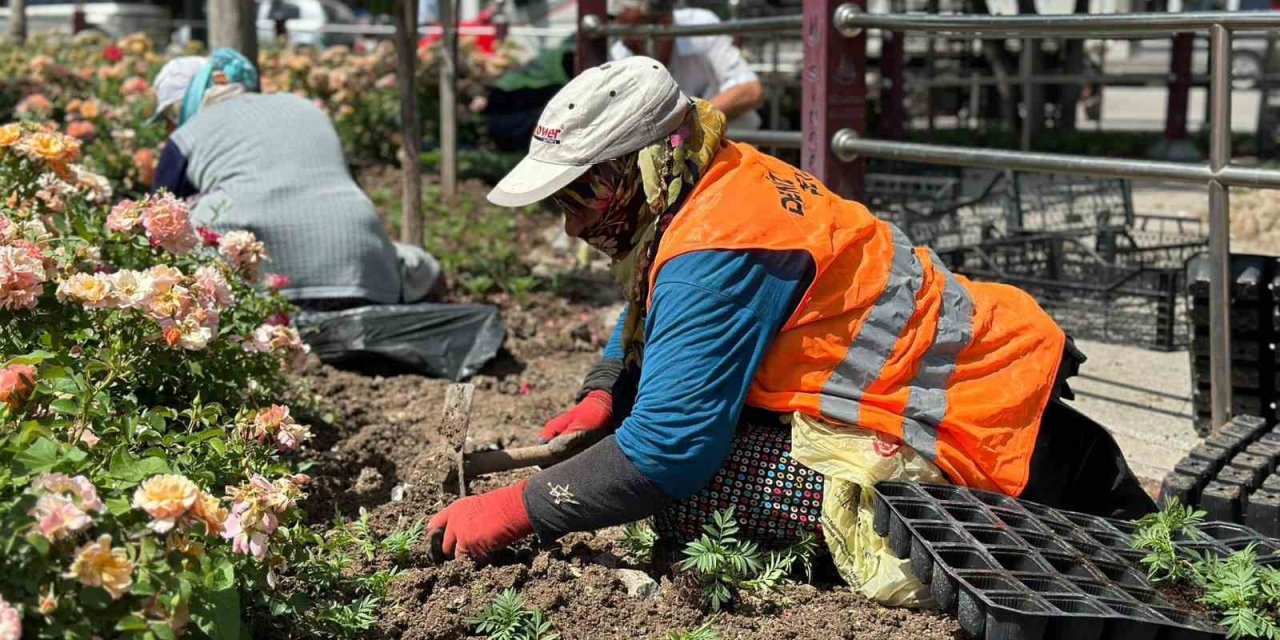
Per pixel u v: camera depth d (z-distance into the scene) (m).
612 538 3.18
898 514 2.62
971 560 2.54
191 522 2.12
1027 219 8.13
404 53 6.31
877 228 2.85
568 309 5.98
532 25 13.71
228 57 5.33
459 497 3.03
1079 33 3.69
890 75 12.15
